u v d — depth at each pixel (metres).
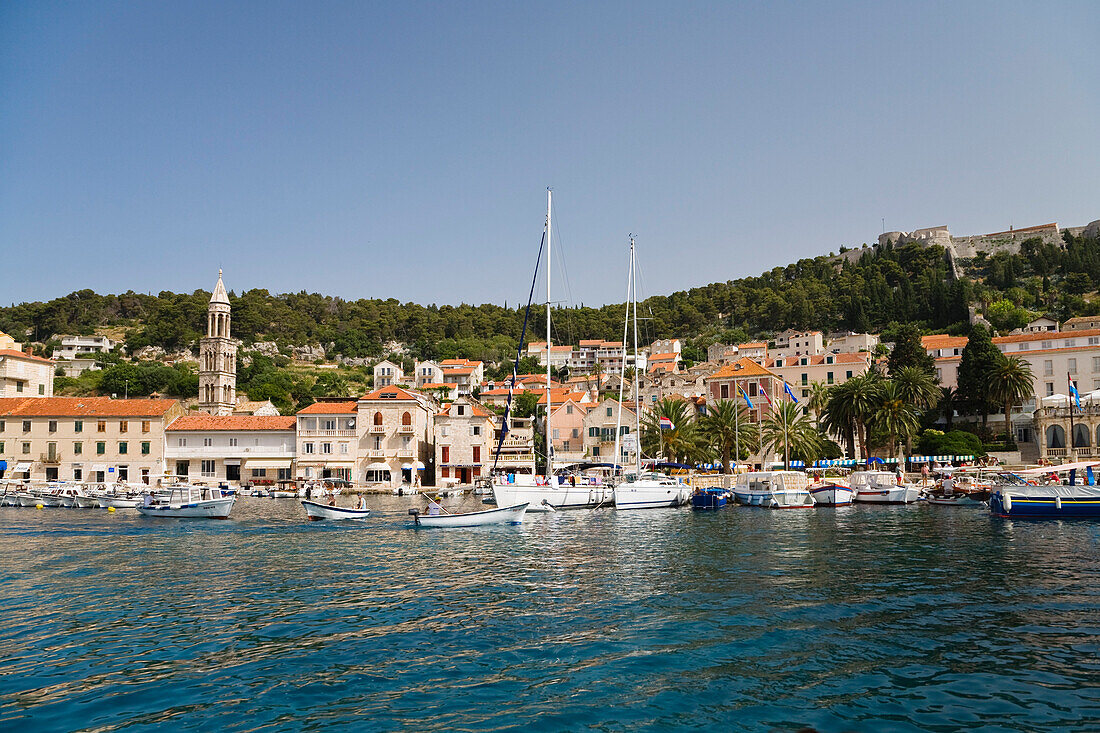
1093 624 23.94
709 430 92.75
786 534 49.12
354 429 103.06
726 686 18.73
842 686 18.61
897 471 92.19
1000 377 102.81
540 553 40.97
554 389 150.88
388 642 22.83
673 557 38.84
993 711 16.89
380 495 93.38
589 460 96.25
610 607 27.14
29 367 120.12
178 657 21.50
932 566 35.22
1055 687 18.28
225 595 29.92
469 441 105.06
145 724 16.78
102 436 101.69
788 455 91.56
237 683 19.31
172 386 182.88
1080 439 104.25
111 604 28.34
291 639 23.27
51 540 47.97
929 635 22.86
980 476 83.31
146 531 53.16
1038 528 51.03
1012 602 27.19
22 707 17.77
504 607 27.39
